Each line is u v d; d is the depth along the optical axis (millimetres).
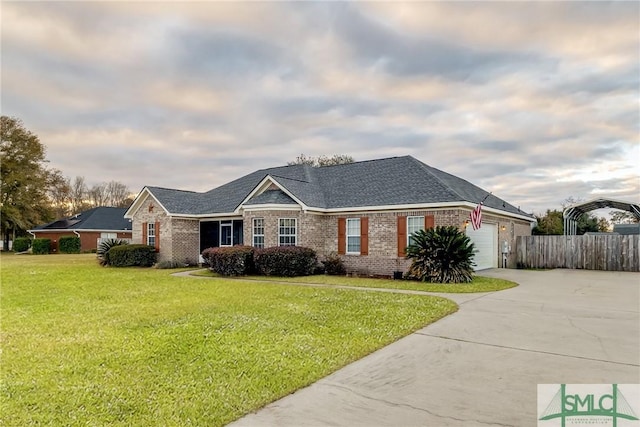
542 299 10672
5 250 47406
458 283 14141
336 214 19141
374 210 17828
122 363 5660
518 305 9781
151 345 6477
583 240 20359
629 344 6363
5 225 44688
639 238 19000
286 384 4910
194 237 23547
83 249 42562
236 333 7164
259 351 6160
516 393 4547
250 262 17953
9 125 43844
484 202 19328
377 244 17859
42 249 40312
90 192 70438
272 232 18703
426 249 14984
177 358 5867
